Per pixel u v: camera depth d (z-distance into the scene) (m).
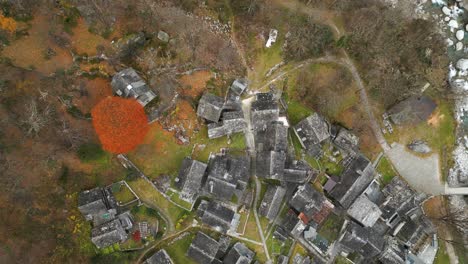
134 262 59.06
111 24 62.53
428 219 70.50
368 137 74.12
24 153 55.75
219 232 62.50
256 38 70.38
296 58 71.19
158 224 60.69
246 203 64.75
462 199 76.06
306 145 67.19
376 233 66.00
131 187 60.84
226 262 61.44
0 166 54.16
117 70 62.47
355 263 66.88
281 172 63.50
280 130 65.06
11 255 52.31
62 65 60.03
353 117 73.62
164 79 64.12
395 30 74.88
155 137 62.81
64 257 55.25
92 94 60.88
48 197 56.22
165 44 65.06
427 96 76.06
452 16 82.44
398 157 74.50
